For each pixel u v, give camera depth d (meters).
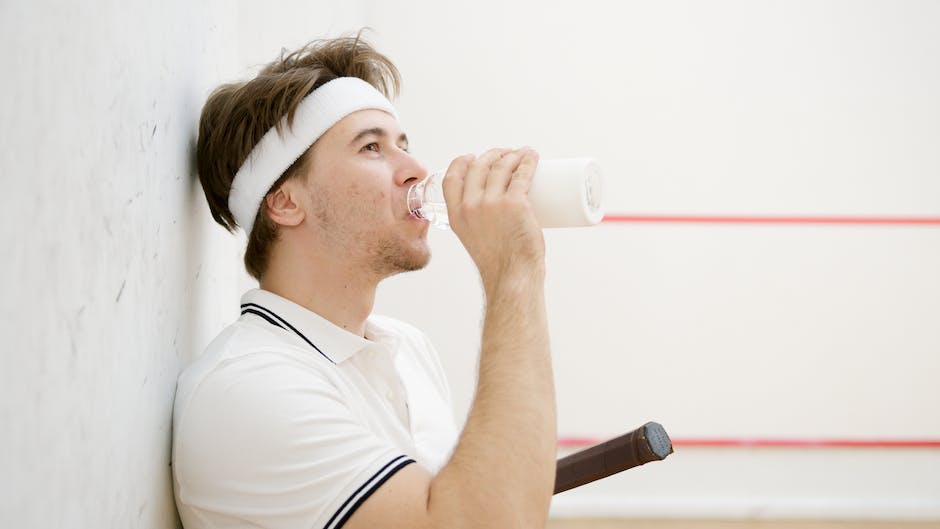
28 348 0.47
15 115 0.45
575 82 2.41
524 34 2.41
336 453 0.71
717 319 2.40
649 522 2.38
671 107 2.40
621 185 2.40
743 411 2.40
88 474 0.57
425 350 1.11
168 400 0.78
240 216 0.91
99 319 0.59
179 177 0.83
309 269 0.89
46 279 0.49
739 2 2.40
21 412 0.46
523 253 0.77
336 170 0.87
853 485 2.40
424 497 0.68
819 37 2.39
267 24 1.56
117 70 0.62
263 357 0.77
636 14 2.41
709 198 2.40
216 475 0.73
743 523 2.37
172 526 0.80
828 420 2.40
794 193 2.40
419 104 2.41
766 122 2.40
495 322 0.75
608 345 2.41
